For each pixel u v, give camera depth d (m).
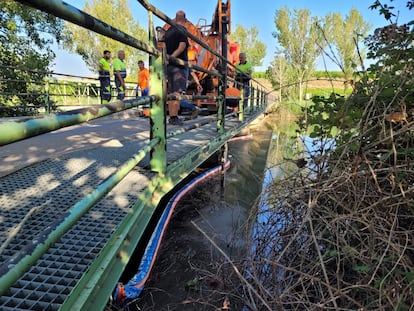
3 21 11.63
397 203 1.66
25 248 0.90
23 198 2.16
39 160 3.05
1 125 0.77
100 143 4.02
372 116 1.96
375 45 2.31
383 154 1.97
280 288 1.83
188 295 2.34
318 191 1.95
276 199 2.38
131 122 7.50
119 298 2.24
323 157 2.16
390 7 2.33
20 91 11.50
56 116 1.01
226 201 4.43
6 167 2.82
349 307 1.68
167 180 2.65
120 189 2.24
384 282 1.51
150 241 3.15
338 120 2.21
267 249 2.19
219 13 7.84
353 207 1.85
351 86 2.27
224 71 4.61
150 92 2.46
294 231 2.16
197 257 2.88
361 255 1.64
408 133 1.86
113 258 1.63
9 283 0.79
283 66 25.75
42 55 13.09
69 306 1.30
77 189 2.32
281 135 11.49
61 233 1.03
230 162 6.73
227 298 2.07
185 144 3.68
